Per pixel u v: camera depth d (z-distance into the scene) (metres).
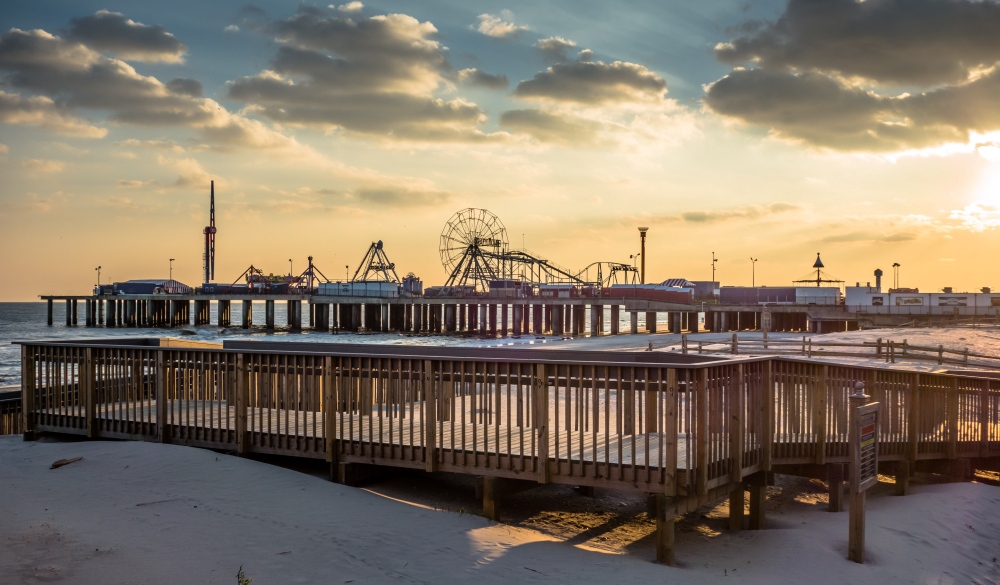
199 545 8.34
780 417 12.07
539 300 101.38
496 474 10.80
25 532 8.51
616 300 95.94
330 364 11.92
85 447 13.47
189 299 125.81
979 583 9.73
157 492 10.48
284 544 8.56
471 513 11.02
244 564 7.84
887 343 31.77
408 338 101.75
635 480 9.82
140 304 134.62
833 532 11.23
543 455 10.45
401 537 9.12
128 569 7.47
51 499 10.10
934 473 16.20
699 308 92.06
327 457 11.83
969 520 12.34
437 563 8.31
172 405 13.56
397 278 127.81
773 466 12.71
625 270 122.00
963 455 15.95
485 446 10.89
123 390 15.88
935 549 10.78
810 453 12.52
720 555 9.98
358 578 7.65
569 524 11.16
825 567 9.60
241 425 12.68
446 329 111.81
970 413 16.27
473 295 111.69
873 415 10.48
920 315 70.12
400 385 11.57
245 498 10.37
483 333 105.31
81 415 14.57
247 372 12.73
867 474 10.25
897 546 10.71
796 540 10.65
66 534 8.47
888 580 9.40
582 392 10.34
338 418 14.23
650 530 11.12
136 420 14.21
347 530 9.24
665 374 9.73
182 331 120.88
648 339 67.94
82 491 10.54
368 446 11.71
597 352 14.77
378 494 11.51
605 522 11.41
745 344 38.00
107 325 133.25
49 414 15.00
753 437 11.25
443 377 11.23
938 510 12.76
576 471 10.34
